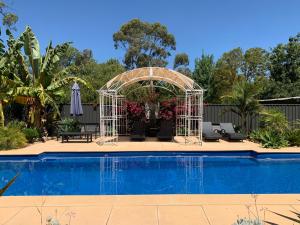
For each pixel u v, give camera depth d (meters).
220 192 7.91
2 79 4.77
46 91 16.59
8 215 5.25
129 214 5.26
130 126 18.59
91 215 5.21
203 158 12.35
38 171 10.39
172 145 14.11
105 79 31.56
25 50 16.08
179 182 8.98
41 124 16.61
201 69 29.12
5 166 11.12
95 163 11.63
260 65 40.66
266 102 27.95
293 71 31.91
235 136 15.17
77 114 17.05
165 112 18.38
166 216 5.16
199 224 4.79
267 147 13.12
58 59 16.52
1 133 12.88
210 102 29.16
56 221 3.05
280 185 8.55
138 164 11.46
